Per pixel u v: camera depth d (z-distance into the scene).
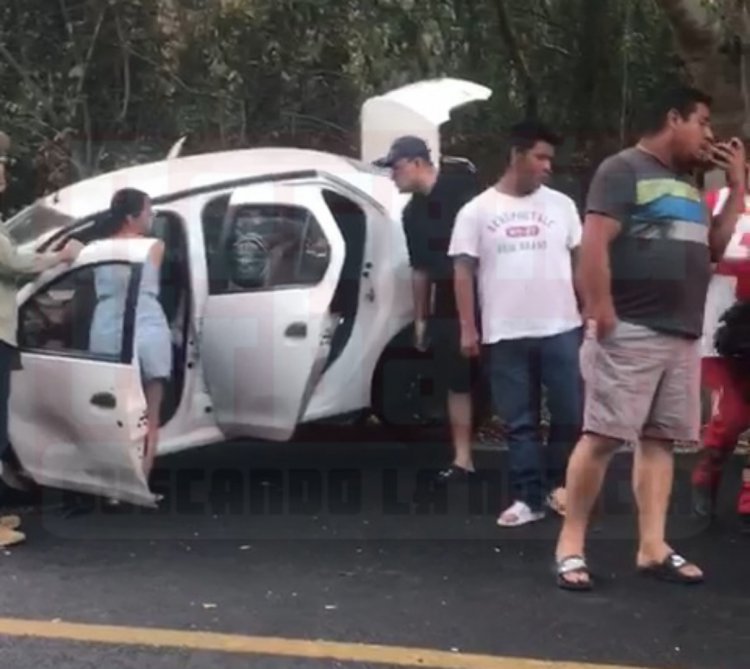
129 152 10.66
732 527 6.43
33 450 6.45
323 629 5.15
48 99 10.35
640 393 5.38
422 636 5.06
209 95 10.59
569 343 6.41
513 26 10.35
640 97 10.13
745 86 8.30
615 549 6.08
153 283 6.27
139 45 10.53
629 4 10.05
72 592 5.62
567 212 6.41
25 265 6.03
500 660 4.81
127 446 6.16
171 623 5.25
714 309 6.34
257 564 5.96
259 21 10.43
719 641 4.97
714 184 6.81
